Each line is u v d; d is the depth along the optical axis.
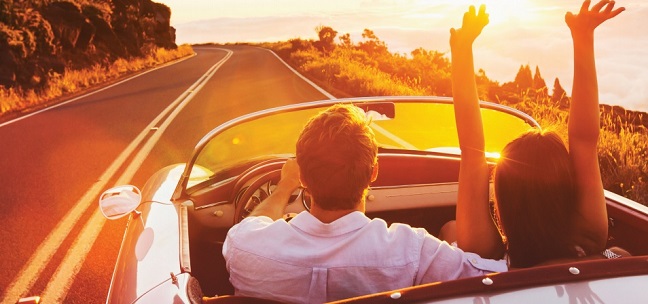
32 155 8.91
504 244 1.75
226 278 2.92
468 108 1.61
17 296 4.04
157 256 2.11
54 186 6.94
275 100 15.08
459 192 1.67
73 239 5.08
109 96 17.84
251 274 1.61
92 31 29.16
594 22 1.50
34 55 22.47
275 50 56.16
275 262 1.57
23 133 11.18
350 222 1.55
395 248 1.54
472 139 1.62
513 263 1.65
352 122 1.54
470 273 1.56
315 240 1.56
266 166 2.92
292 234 1.58
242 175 2.94
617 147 6.64
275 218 1.87
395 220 3.31
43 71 20.41
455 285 1.34
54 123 12.36
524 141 1.57
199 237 2.88
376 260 1.53
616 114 8.75
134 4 38.97
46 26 23.83
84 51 28.80
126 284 2.03
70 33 27.06
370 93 15.98
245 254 1.61
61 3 27.77
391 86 16.52
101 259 4.65
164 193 2.85
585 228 1.56
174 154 8.61
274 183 2.98
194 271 2.86
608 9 1.48
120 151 8.94
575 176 1.57
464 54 1.60
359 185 1.53
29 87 19.05
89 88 21.31
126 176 7.38
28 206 6.11
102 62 29.39
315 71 24.02
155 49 42.00
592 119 1.54
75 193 6.59
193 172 2.79
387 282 1.54
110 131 10.88
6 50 19.31
